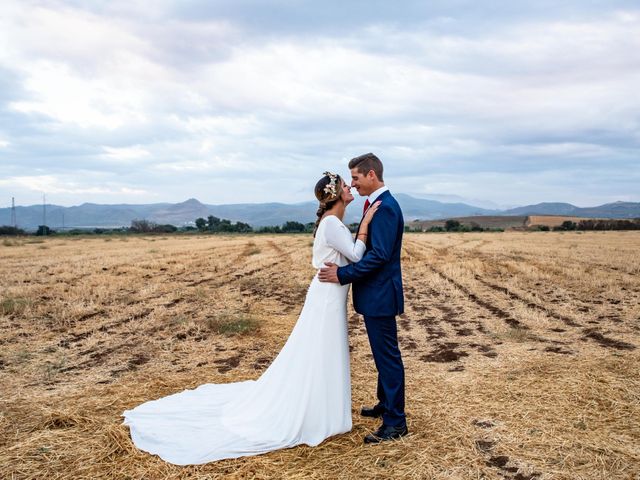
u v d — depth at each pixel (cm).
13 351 637
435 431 392
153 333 745
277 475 330
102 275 1370
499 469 334
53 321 811
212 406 436
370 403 463
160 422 405
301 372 390
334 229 384
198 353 643
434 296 1121
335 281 380
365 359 611
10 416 430
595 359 578
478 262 1759
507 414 421
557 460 344
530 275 1443
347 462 346
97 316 860
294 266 1772
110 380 534
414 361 604
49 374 550
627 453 351
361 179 386
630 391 462
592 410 425
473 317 878
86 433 394
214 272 1552
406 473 329
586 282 1277
